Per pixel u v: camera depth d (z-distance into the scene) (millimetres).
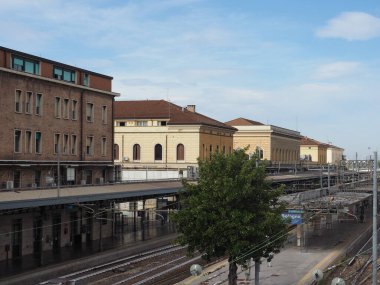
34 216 38469
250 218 24266
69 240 42344
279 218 25281
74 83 46688
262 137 95375
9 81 39281
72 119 46719
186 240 25391
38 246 38875
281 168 95625
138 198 44000
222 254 25547
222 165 25969
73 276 31109
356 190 64125
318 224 49750
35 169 42250
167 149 73812
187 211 25328
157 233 48875
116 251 38250
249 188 24781
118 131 76250
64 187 40656
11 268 31609
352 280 31766
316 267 34469
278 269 33688
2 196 32094
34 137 42062
